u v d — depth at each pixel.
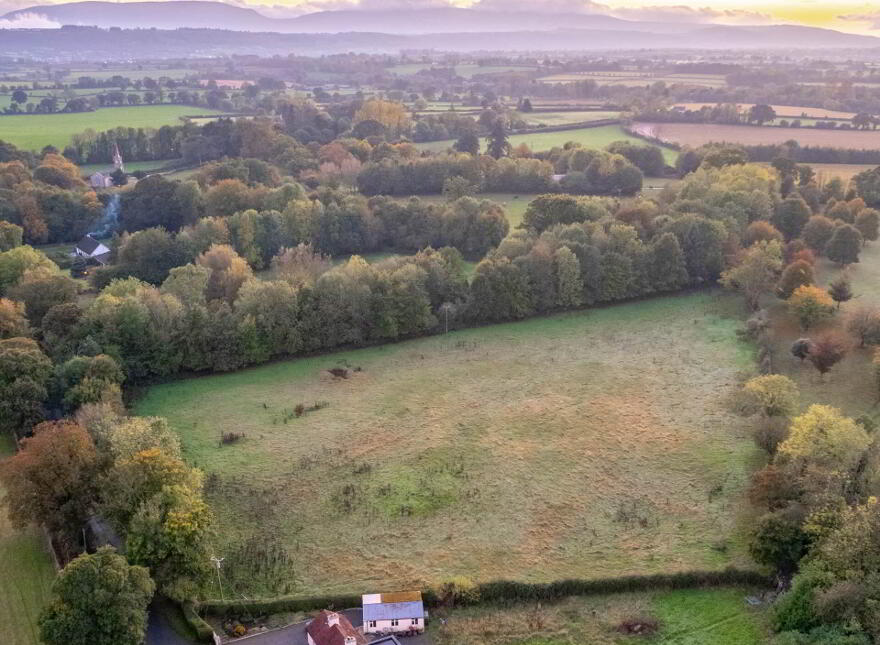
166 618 57.53
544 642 56.09
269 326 105.69
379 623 56.31
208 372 104.31
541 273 122.00
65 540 65.44
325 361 108.06
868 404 91.31
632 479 77.06
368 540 67.94
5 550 65.44
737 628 56.81
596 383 99.50
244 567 64.12
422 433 87.06
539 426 88.38
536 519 70.69
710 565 63.44
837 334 101.56
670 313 124.19
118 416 78.50
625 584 61.22
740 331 113.38
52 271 118.62
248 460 81.50
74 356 91.69
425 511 72.12
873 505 55.59
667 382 99.31
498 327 119.69
